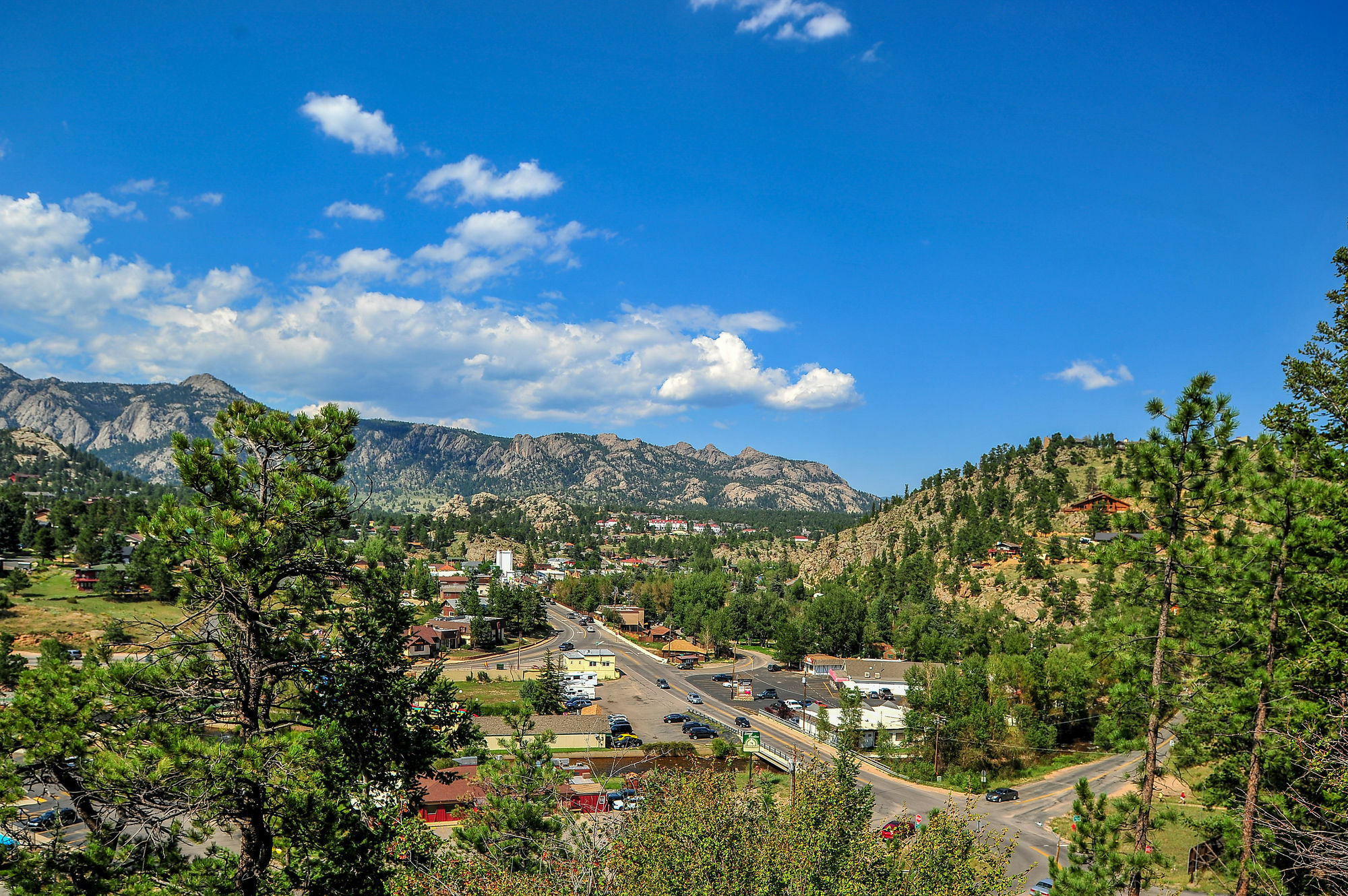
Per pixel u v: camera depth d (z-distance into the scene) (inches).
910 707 3002.0
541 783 1132.5
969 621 5108.3
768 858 775.7
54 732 555.5
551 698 3373.5
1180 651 974.4
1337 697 844.6
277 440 730.2
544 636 6318.9
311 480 698.8
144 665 643.5
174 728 591.2
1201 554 944.3
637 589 7864.2
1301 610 909.8
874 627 5546.3
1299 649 913.5
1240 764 947.3
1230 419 963.3
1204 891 1283.2
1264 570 958.4
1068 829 2126.0
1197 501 994.7
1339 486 935.7
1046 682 3196.4
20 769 562.9
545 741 1202.0
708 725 3543.3
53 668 598.2
